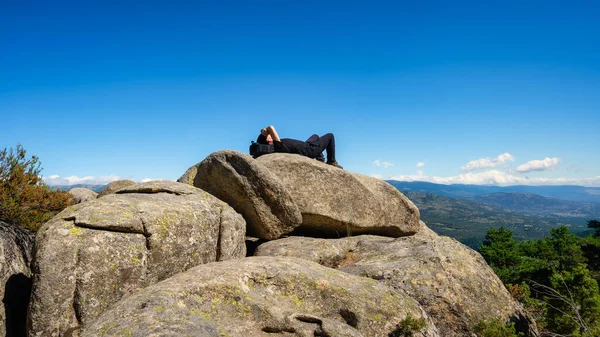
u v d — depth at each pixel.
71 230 5.89
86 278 5.69
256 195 8.98
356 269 8.45
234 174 8.91
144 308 4.82
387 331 5.87
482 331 7.25
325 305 5.98
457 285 8.75
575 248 18.16
